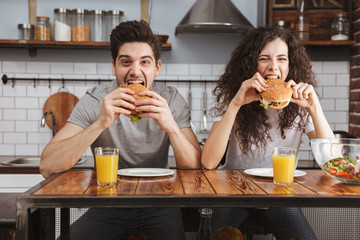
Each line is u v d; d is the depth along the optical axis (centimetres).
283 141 196
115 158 126
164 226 133
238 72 198
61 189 118
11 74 329
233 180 136
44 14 329
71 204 108
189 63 335
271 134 195
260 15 336
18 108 329
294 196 111
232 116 173
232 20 288
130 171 149
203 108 329
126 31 170
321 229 130
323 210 129
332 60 332
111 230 131
